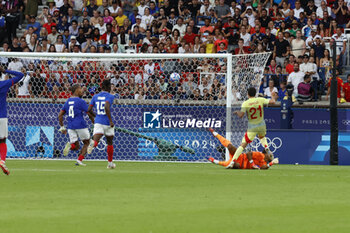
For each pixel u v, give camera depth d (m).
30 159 69.94
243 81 69.88
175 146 69.00
